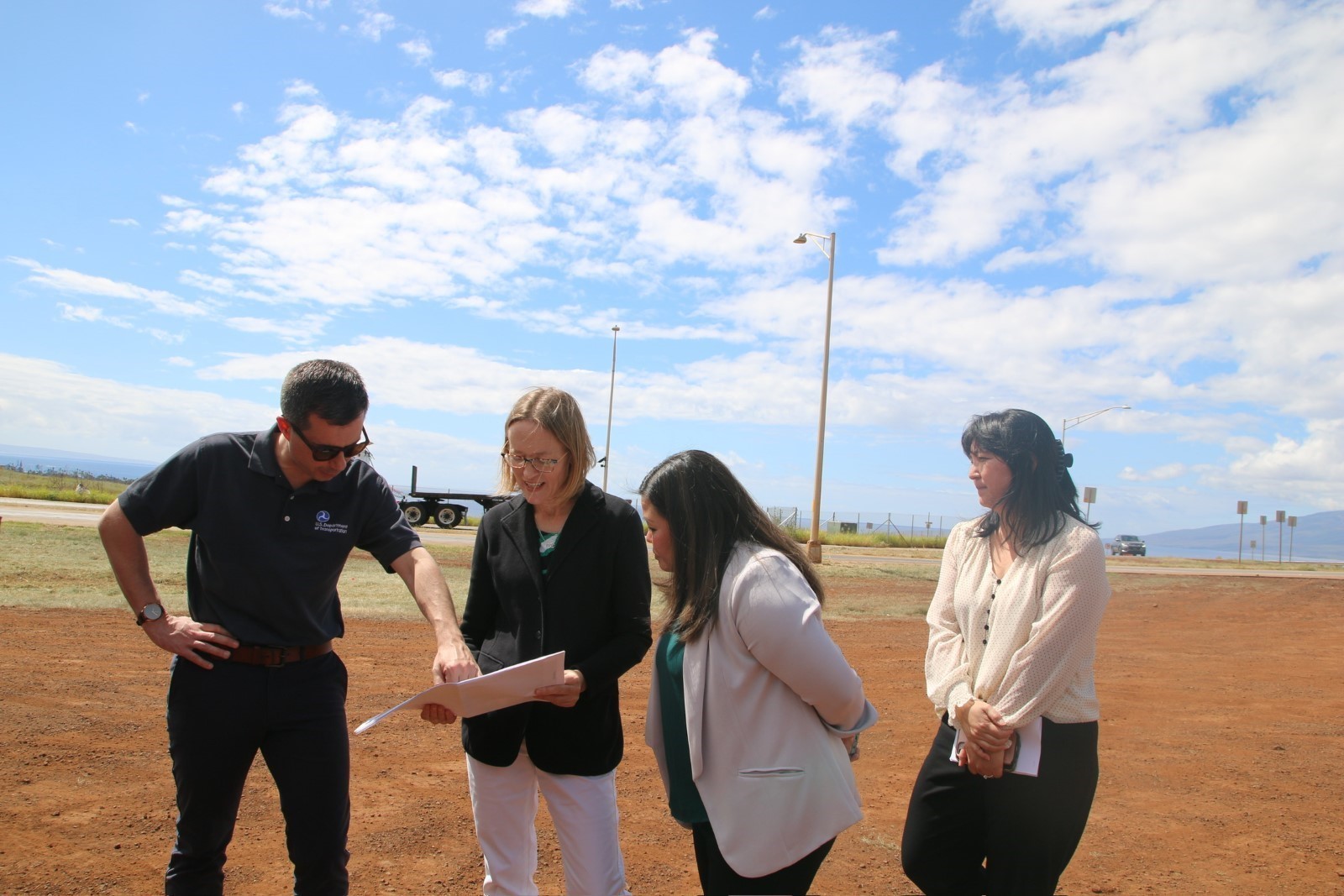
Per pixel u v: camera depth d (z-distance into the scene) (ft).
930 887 10.41
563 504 10.10
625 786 18.13
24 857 12.62
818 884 13.75
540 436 9.57
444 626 9.57
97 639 26.66
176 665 9.44
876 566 74.28
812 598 8.16
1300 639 43.09
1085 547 9.28
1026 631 9.34
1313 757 21.43
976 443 10.03
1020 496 9.70
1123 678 31.30
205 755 9.18
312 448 9.05
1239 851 15.39
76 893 11.73
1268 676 32.48
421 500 105.70
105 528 9.13
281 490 9.36
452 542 74.74
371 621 33.94
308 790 9.41
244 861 13.28
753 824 7.97
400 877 13.07
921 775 10.41
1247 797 18.29
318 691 9.54
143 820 14.29
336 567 9.67
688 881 13.71
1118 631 45.11
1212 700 27.91
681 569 8.41
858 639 37.78
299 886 9.59
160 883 12.19
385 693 23.48
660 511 8.54
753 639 7.95
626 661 9.80
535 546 10.07
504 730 9.85
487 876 10.44
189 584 9.78
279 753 9.40
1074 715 9.18
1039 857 9.14
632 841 15.23
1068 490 9.91
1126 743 22.29
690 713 8.23
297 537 9.38
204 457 9.34
